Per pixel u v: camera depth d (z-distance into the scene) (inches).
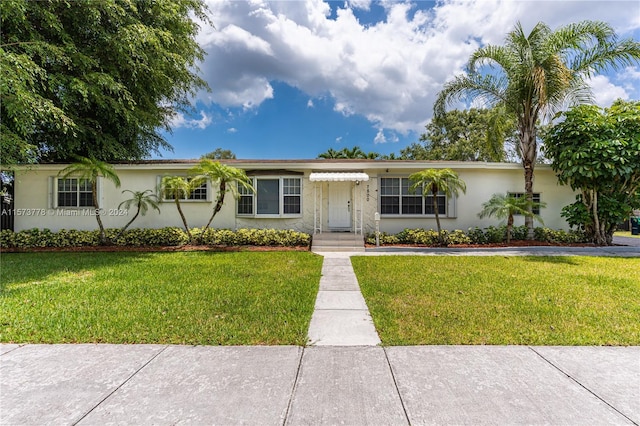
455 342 152.6
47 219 528.4
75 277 287.1
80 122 528.4
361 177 500.4
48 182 526.6
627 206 454.3
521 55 456.1
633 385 116.1
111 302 211.8
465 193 495.5
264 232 492.1
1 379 119.9
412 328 169.5
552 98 451.8
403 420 96.8
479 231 498.9
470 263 354.0
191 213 544.7
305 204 546.9
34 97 350.9
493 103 500.7
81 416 98.8
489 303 210.5
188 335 159.9
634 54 432.1
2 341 153.2
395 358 136.8
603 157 421.1
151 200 491.8
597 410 101.7
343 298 227.1
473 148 1128.2
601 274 297.1
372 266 338.6
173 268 327.0
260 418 97.7
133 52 450.3
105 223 533.3
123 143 639.8
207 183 542.6
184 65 609.9
